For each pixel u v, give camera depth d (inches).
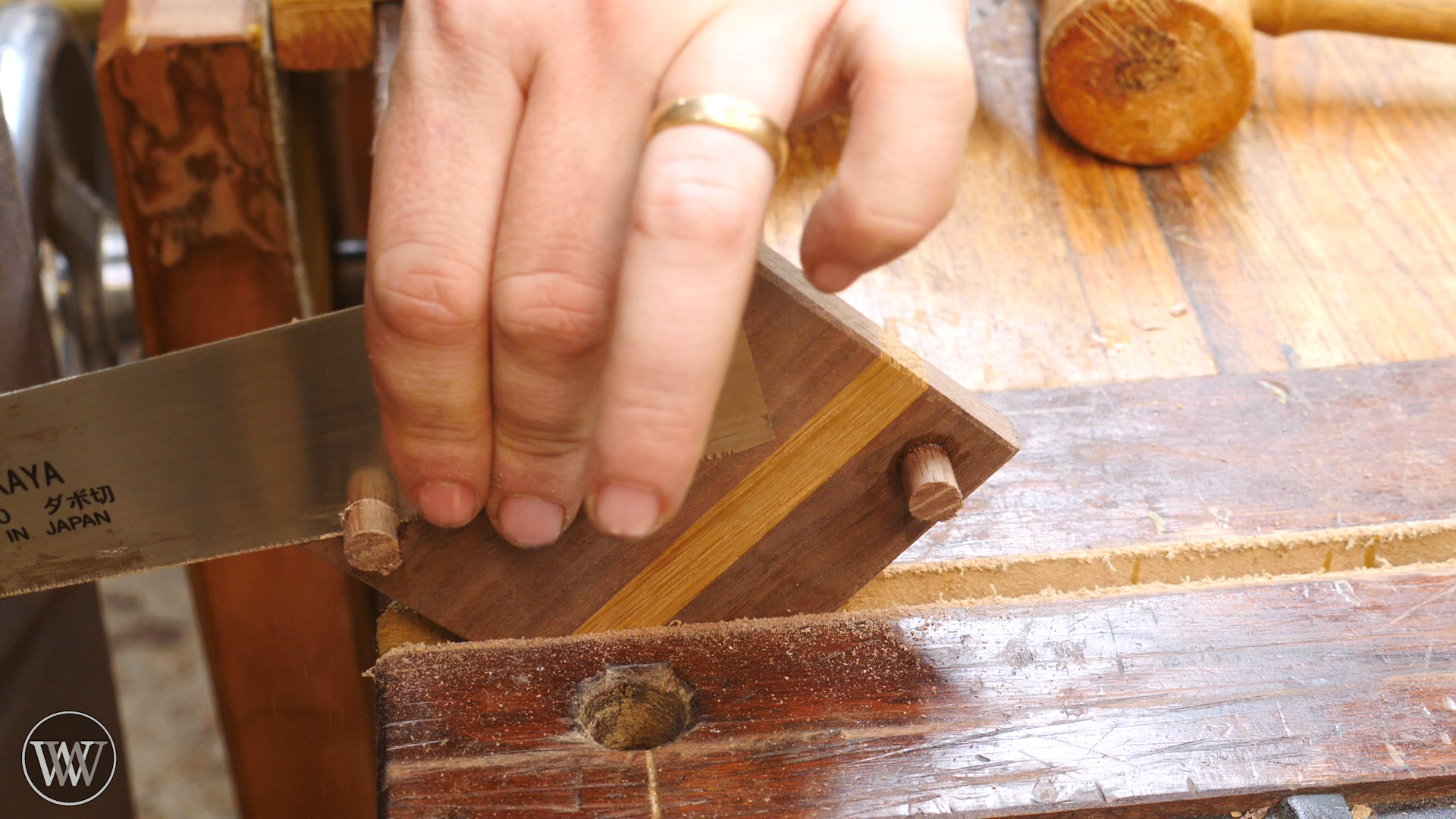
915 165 23.6
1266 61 34.2
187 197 32.6
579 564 26.1
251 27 31.6
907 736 25.6
